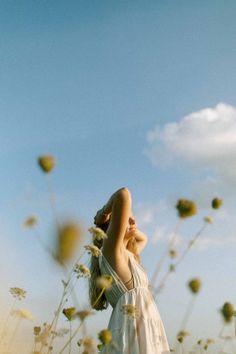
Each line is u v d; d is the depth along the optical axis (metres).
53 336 2.17
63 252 1.79
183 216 2.02
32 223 1.91
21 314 1.96
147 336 2.98
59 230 1.77
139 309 3.09
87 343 2.30
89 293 3.40
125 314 3.01
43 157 2.08
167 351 3.08
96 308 3.38
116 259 3.26
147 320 3.06
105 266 3.27
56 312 2.17
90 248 2.50
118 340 2.97
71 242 1.80
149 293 3.23
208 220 2.15
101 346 3.03
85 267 2.36
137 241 3.88
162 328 3.17
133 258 3.39
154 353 2.97
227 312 2.12
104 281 2.63
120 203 3.32
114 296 3.21
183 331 2.48
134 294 3.16
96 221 3.64
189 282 2.12
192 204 2.06
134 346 2.95
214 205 2.18
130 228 3.69
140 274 3.27
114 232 3.30
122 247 3.34
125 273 3.23
